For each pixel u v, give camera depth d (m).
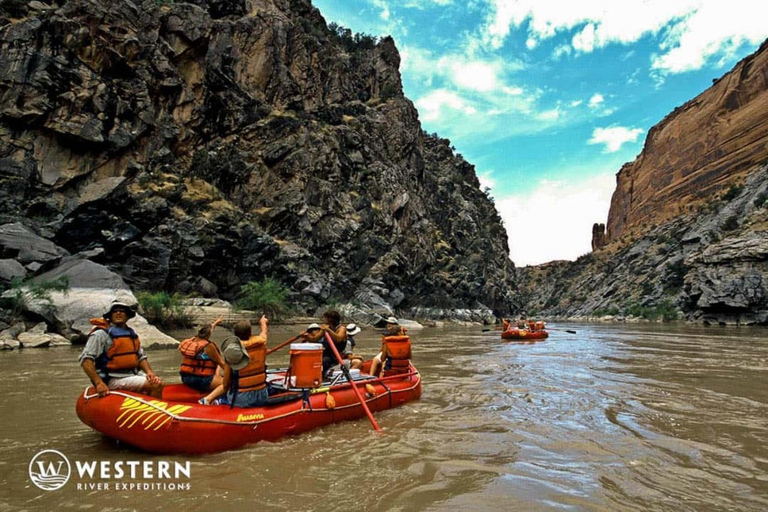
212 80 43.97
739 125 136.50
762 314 50.22
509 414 6.49
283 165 45.53
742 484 3.92
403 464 4.36
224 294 34.75
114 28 33.34
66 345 15.40
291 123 47.88
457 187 92.88
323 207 47.53
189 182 37.44
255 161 44.72
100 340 4.68
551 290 177.62
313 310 38.88
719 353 16.41
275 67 51.12
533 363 13.07
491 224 99.44
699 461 4.52
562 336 29.20
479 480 3.96
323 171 49.16
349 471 4.15
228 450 4.68
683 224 113.00
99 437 5.05
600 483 3.92
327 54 64.62
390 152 66.44
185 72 41.31
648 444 5.07
